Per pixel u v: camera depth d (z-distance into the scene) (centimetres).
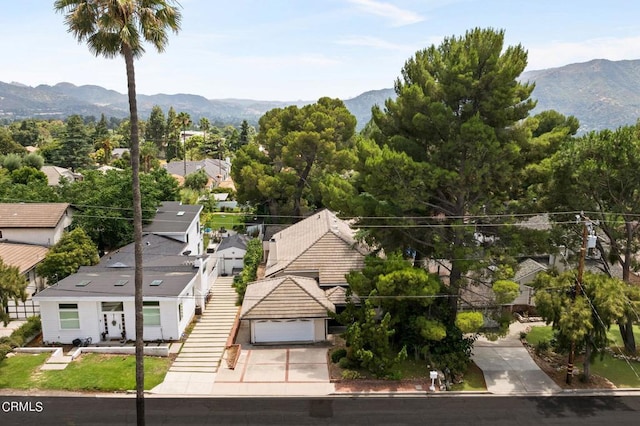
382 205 2762
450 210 2848
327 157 5072
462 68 2588
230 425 2148
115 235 4244
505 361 2791
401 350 2602
